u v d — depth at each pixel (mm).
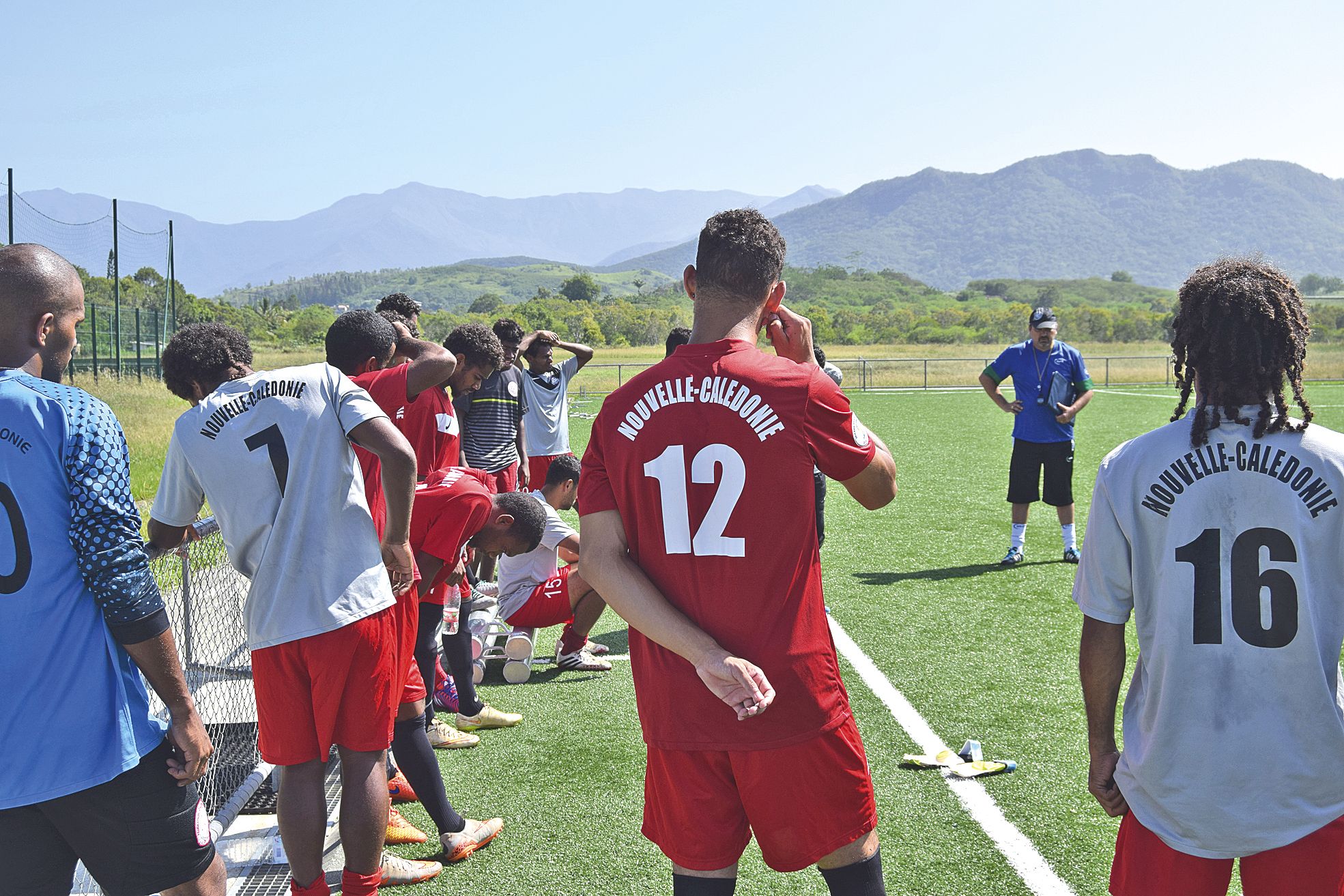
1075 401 7258
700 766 1896
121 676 2023
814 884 2967
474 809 3457
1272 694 1691
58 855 2043
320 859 2631
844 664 5039
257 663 2568
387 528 2713
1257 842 1700
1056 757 3820
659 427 1880
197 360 2697
